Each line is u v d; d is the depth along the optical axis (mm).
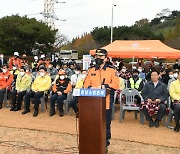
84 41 58375
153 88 7996
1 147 5793
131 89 8469
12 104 9820
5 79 10375
